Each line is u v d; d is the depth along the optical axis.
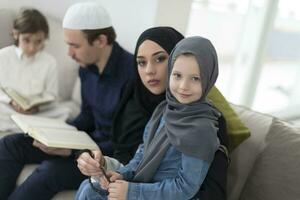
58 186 1.45
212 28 2.58
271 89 3.17
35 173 1.48
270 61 3.04
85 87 1.83
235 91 2.89
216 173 1.05
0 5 2.36
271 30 2.81
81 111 1.93
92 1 2.29
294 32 3.11
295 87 3.38
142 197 1.06
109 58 1.70
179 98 1.08
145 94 1.46
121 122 1.55
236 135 1.27
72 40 1.67
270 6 2.68
